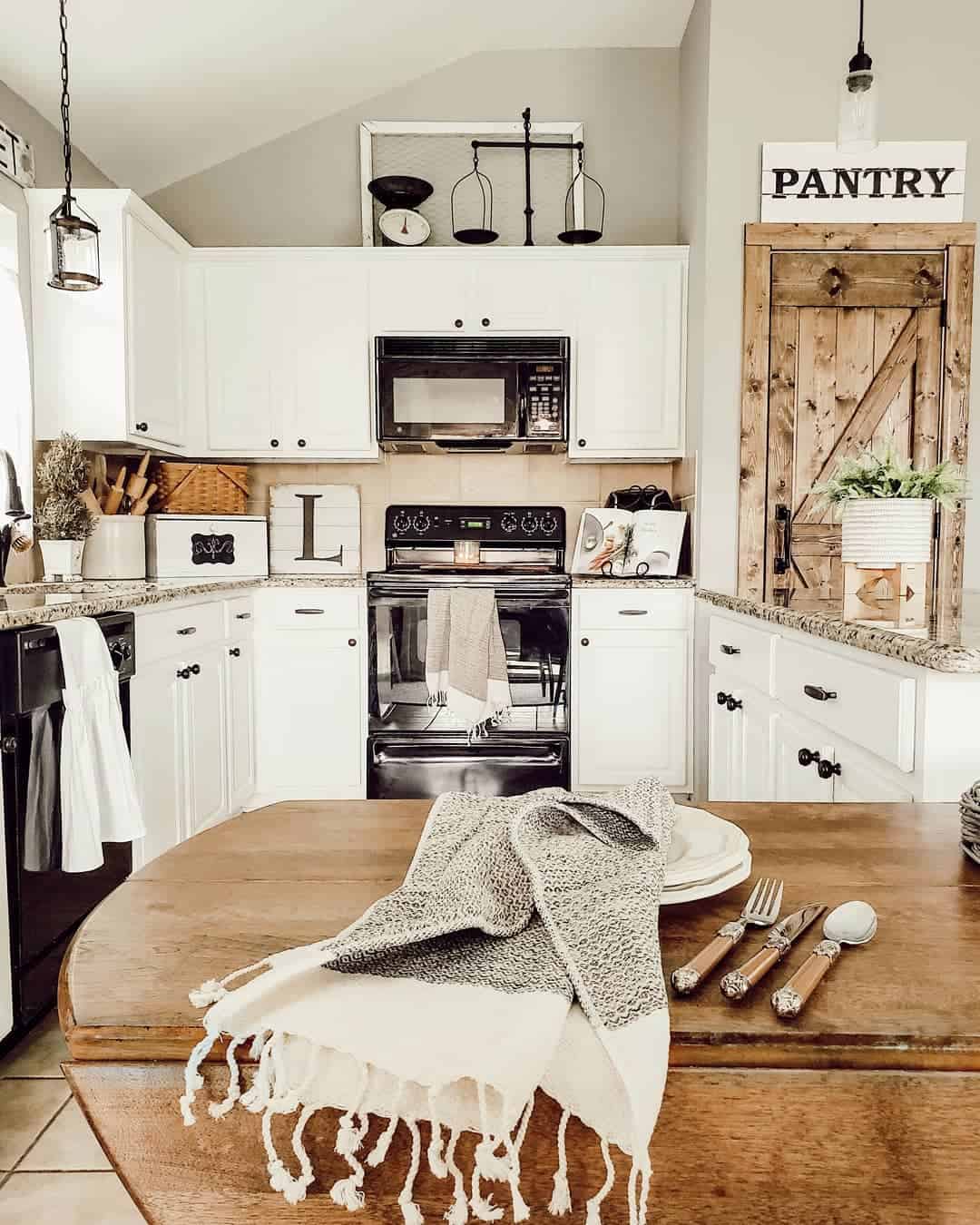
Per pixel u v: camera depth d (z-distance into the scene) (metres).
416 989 0.54
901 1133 0.53
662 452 3.62
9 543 2.73
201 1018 0.56
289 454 3.67
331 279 3.61
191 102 3.36
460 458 3.95
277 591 3.46
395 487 3.94
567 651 3.42
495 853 0.64
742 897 0.73
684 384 3.59
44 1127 1.63
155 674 2.47
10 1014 1.77
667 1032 0.51
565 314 3.59
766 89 3.22
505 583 3.39
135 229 3.09
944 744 1.39
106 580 3.19
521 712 3.43
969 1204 0.53
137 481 3.47
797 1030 0.53
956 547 3.29
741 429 3.30
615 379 3.61
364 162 3.86
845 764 1.71
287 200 3.90
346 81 3.67
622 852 0.70
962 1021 0.54
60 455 2.81
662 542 3.55
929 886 0.76
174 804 2.63
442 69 3.87
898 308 3.28
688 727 3.43
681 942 0.64
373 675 3.45
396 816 0.96
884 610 1.93
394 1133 0.54
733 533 3.35
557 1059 0.50
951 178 3.22
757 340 3.28
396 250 3.57
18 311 2.94
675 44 3.86
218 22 2.95
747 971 0.58
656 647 3.41
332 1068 0.52
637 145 3.89
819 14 3.19
